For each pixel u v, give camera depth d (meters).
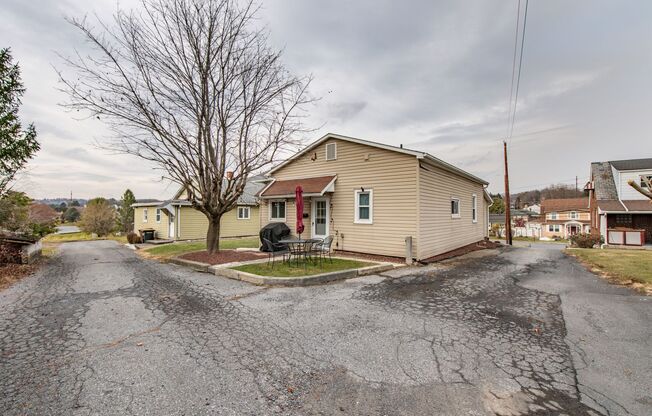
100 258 12.52
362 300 5.61
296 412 2.38
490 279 7.54
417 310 5.03
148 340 3.80
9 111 11.13
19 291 6.52
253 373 2.98
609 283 7.05
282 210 13.98
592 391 2.70
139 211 28.02
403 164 10.34
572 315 4.77
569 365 3.17
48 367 3.11
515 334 4.01
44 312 4.99
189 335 3.96
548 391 2.70
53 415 2.32
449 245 12.76
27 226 13.00
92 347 3.60
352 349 3.53
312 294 6.05
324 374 2.97
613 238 20.27
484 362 3.23
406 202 10.23
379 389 2.71
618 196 22.34
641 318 4.59
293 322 4.43
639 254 11.40
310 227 12.91
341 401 2.53
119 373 2.98
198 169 10.52
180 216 21.34
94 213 29.66
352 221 11.66
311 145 12.88
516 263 10.28
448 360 3.27
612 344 3.69
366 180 11.30
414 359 3.29
